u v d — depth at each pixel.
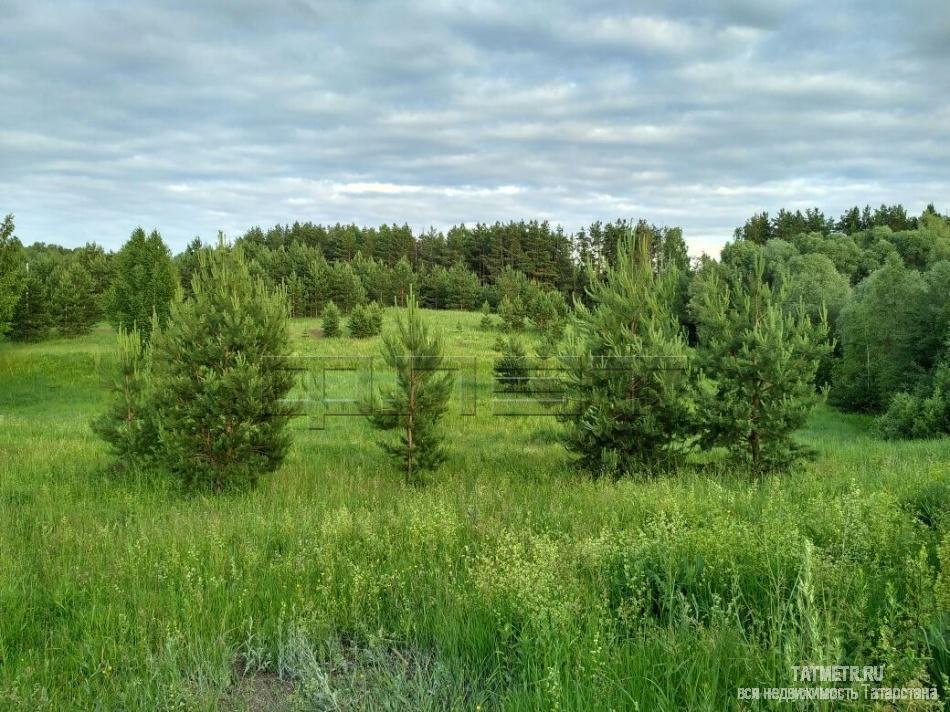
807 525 6.68
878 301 31.03
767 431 12.31
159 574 6.32
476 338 46.59
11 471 13.28
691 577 5.28
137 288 38.31
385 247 104.56
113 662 4.68
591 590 5.27
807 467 12.91
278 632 4.97
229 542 7.70
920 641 3.74
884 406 30.80
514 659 4.40
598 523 8.12
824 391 12.66
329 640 4.89
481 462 14.55
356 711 3.98
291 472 13.59
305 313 64.12
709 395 12.77
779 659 3.70
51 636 5.14
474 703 3.99
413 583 5.81
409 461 12.72
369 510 9.68
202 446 12.05
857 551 5.36
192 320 12.12
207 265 12.59
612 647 4.18
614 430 12.75
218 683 4.39
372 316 47.50
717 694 3.63
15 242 35.47
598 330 13.18
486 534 7.45
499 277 72.94
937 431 22.72
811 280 47.19
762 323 12.73
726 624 4.16
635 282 13.20
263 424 12.26
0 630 5.11
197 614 5.38
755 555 5.50
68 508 10.07
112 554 7.00
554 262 96.56
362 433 18.73
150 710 4.03
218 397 11.87
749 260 60.12
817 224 103.00
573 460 13.65
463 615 5.07
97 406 29.06
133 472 13.14
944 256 62.47
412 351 12.73
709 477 11.59
